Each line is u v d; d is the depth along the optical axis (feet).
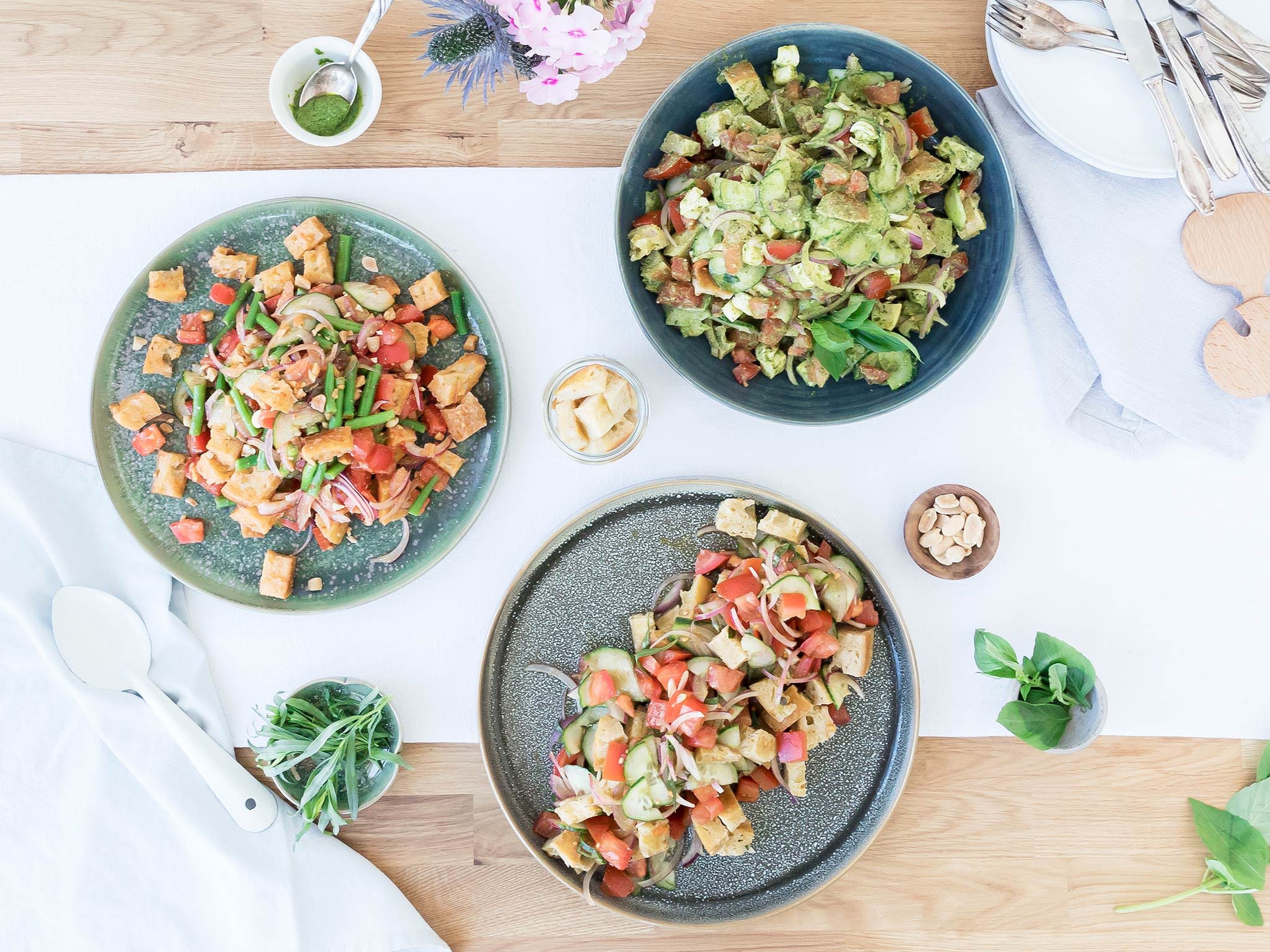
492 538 2.92
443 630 2.91
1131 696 2.95
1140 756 2.94
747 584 2.72
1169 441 2.93
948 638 2.93
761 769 2.77
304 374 2.66
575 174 2.90
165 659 2.88
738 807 2.71
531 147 2.89
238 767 2.84
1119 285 2.84
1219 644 2.95
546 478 2.92
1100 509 2.94
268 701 2.90
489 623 2.91
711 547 2.86
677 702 2.66
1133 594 2.95
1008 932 2.93
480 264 2.91
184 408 2.81
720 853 2.73
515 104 2.88
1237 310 2.84
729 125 2.66
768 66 2.68
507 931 2.91
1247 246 2.82
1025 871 2.93
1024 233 2.90
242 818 2.82
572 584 2.86
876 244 2.56
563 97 2.57
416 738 2.91
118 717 2.88
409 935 2.86
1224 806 2.93
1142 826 2.93
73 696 2.92
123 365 2.80
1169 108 2.69
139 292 2.78
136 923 2.91
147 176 2.87
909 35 2.88
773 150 2.61
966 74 2.89
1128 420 2.92
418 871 2.91
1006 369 2.92
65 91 2.86
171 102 2.87
